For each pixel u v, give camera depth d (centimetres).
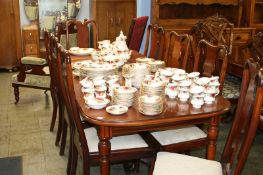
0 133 320
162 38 326
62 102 255
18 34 533
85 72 234
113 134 180
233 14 527
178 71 228
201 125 231
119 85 212
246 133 139
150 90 196
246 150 139
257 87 131
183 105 190
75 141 214
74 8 561
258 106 131
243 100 150
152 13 481
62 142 277
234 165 154
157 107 174
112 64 253
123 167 262
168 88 201
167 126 188
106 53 302
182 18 523
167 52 309
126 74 229
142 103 175
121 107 181
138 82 222
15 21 527
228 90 322
